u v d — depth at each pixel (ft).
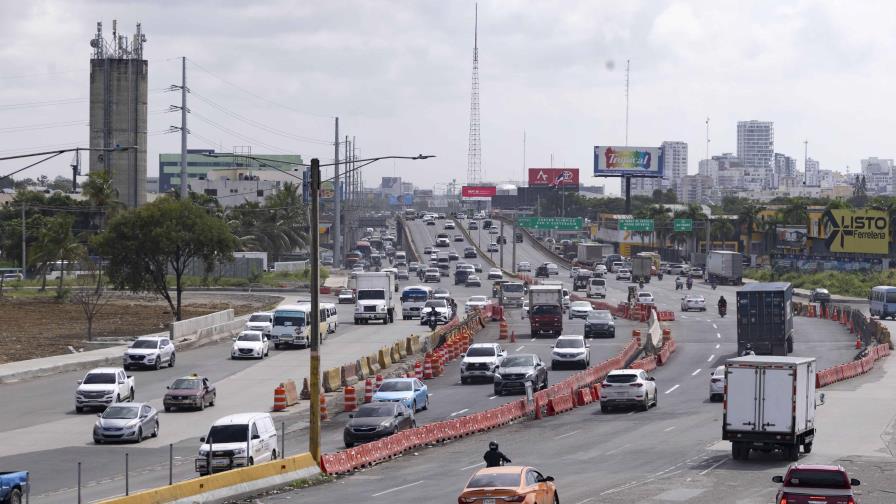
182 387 240.32
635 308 472.44
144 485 155.02
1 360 311.88
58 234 583.17
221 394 265.13
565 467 162.20
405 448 186.19
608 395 231.71
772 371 164.25
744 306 320.70
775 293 318.04
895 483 147.33
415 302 472.44
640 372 234.58
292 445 196.65
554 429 209.26
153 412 206.18
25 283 629.92
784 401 163.73
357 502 136.46
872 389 262.67
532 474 114.21
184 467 172.24
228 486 141.59
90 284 622.54
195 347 373.61
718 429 201.77
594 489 140.67
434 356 306.96
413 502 133.90
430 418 223.92
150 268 424.46
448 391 270.67
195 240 418.31
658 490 139.64
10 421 223.92
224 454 158.20
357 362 293.43
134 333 399.65
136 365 305.73
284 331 363.76
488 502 108.27
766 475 152.25
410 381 232.12
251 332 341.82
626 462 166.20
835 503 112.27
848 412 224.12
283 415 237.45
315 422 162.71
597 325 386.73
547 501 114.73
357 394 266.77
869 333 376.07
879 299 478.18
